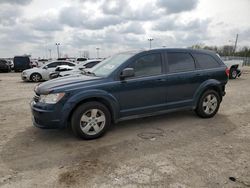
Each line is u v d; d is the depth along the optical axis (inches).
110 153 155.4
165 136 186.2
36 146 167.6
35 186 118.3
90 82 178.7
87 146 167.3
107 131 198.1
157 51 206.7
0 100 341.7
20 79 737.0
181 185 117.5
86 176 127.0
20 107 292.0
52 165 139.8
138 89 193.3
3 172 131.9
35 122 178.9
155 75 201.6
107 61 217.6
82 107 173.3
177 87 212.7
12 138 183.3
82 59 1241.4
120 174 128.6
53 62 674.8
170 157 148.6
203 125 213.9
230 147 164.1
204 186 116.7
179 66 216.5
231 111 267.3
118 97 185.8
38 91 178.1
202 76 226.4
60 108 168.2
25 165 139.9
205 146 166.1
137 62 195.5
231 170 132.1
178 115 247.1
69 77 201.2
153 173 129.1
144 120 229.1
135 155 152.0
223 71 241.3
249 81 593.3
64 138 182.9
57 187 117.3
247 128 205.8
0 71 1128.2
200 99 228.8
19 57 1162.6
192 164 139.1
